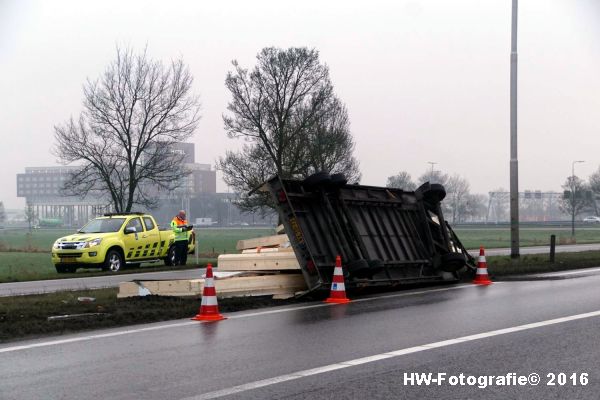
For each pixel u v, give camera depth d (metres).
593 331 9.80
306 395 6.65
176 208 141.00
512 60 23.94
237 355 8.42
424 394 6.70
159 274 22.28
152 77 36.53
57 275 22.19
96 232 24.11
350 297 14.12
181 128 33.34
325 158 32.97
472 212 134.12
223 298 13.34
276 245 16.72
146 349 8.85
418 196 17.16
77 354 8.59
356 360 8.07
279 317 11.42
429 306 12.48
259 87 33.09
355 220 15.16
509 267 19.91
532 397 6.62
